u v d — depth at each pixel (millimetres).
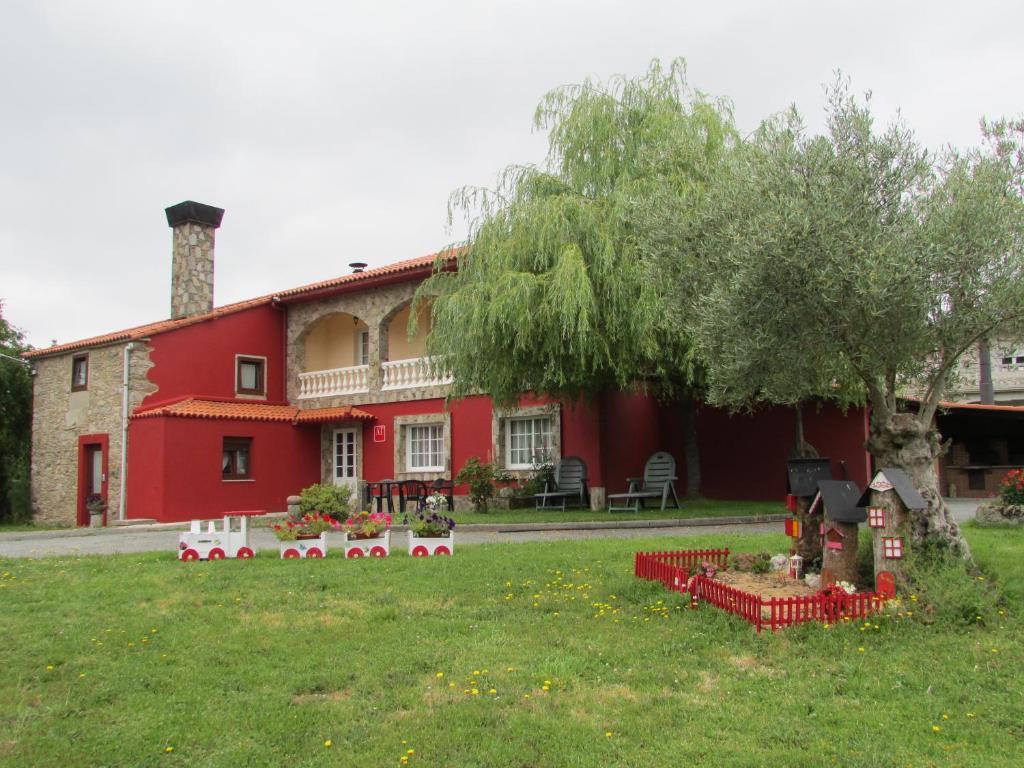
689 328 8266
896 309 6730
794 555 8719
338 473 23750
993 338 7734
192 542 11250
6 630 7242
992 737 4680
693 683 5637
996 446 25453
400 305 22344
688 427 18672
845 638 6297
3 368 27688
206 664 6301
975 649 6043
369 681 5824
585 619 7332
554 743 4742
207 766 4637
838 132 7297
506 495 19141
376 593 8523
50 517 23891
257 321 24438
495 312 15172
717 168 9383
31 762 4730
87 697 5672
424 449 21906
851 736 4723
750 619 6734
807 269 6668
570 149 16625
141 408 21688
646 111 16656
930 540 7473
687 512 16438
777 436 19625
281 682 5859
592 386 16750
